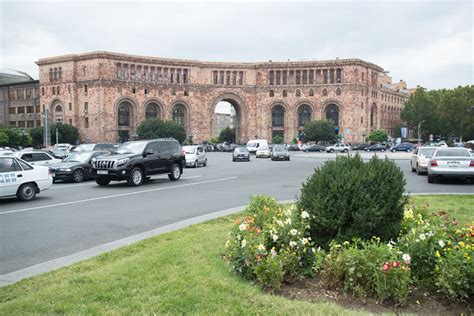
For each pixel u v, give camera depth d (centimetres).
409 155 6325
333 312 553
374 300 606
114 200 1694
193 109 9519
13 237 1053
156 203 1595
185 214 1355
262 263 637
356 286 612
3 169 1659
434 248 654
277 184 2225
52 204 1605
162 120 8719
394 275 590
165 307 567
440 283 598
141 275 684
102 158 2234
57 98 9050
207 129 9681
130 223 1219
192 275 678
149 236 1001
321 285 654
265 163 4384
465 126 10350
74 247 959
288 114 9750
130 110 8919
